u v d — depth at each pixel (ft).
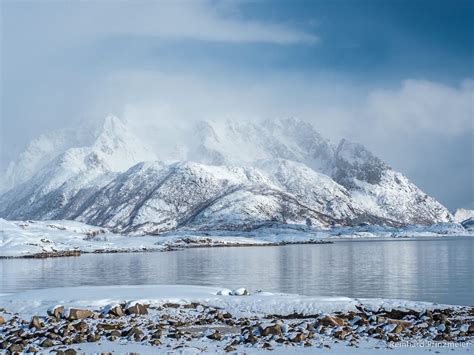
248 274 347.56
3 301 169.17
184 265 441.27
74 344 107.04
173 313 146.41
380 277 319.27
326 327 119.03
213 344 105.09
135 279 315.78
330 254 606.14
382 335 110.93
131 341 108.78
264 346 101.40
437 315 133.69
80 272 374.22
